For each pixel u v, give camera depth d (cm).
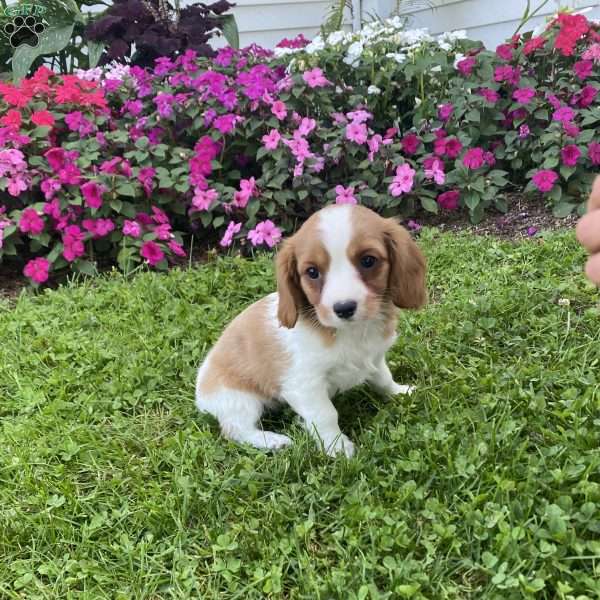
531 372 66
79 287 103
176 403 71
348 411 68
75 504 56
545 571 42
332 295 52
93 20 177
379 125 133
